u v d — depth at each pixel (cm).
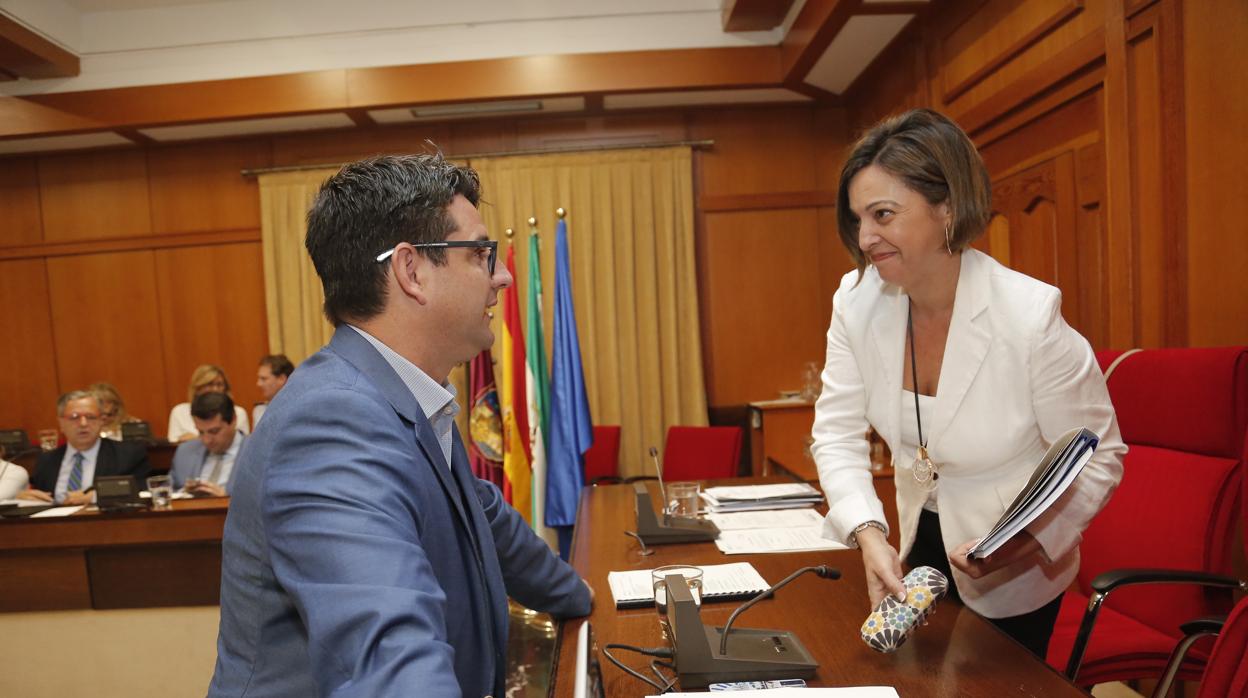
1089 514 125
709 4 481
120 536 304
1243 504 154
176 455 411
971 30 357
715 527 192
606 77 480
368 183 101
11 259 569
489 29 480
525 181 534
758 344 550
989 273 131
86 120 486
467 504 109
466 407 533
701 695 96
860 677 105
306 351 545
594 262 536
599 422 535
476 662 105
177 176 560
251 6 481
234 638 95
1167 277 231
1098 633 179
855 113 523
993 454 132
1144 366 194
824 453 153
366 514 81
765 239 549
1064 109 292
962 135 121
